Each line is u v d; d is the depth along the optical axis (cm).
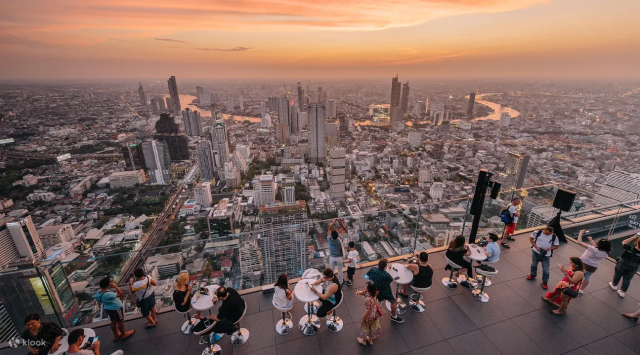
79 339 399
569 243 739
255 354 459
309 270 555
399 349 460
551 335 477
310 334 495
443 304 556
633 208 778
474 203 677
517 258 689
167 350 472
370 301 445
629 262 532
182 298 478
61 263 527
